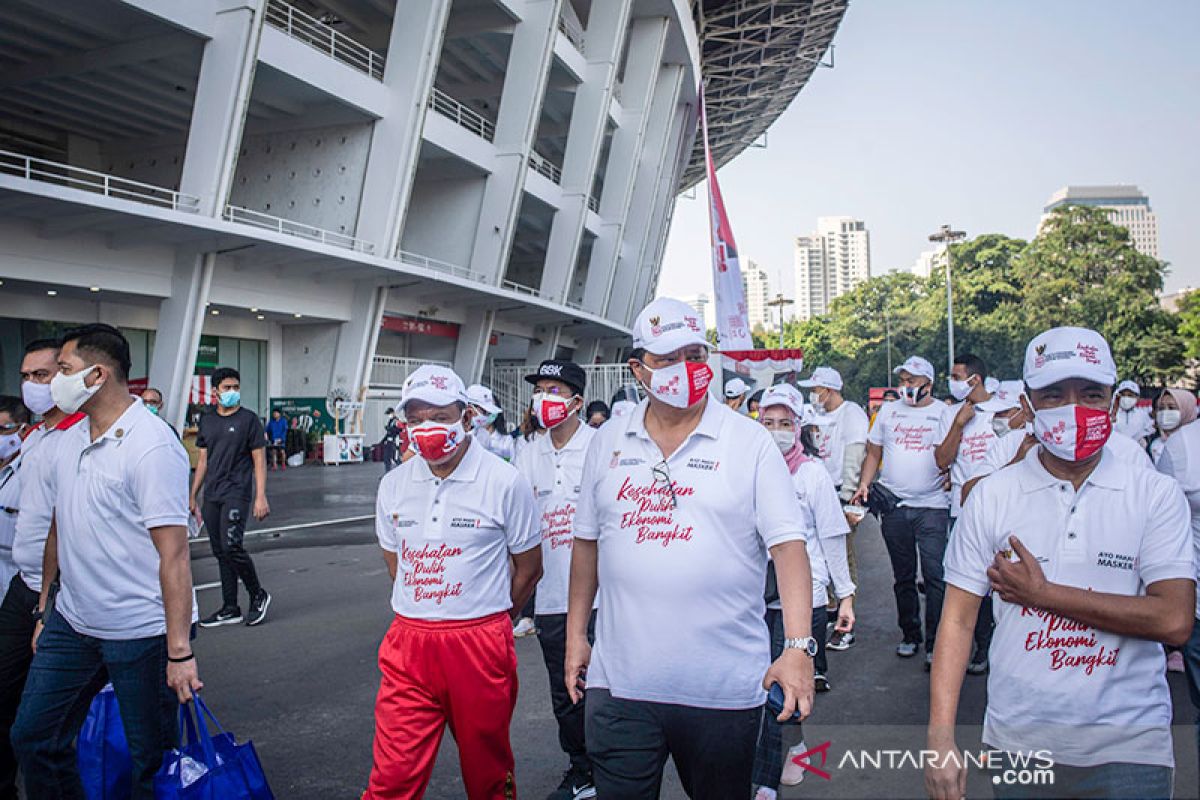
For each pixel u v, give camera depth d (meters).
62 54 19.34
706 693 2.57
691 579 2.59
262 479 7.51
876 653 6.55
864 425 7.72
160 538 3.19
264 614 7.61
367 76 22.25
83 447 3.33
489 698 3.25
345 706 5.32
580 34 34.62
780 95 65.25
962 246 82.31
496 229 28.48
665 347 2.64
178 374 19.69
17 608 3.71
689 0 39.44
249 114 23.53
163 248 19.59
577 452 4.37
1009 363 63.66
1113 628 2.21
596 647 2.77
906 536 6.39
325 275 24.16
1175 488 2.33
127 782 3.54
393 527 3.49
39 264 17.19
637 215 41.59
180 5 17.19
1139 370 62.34
